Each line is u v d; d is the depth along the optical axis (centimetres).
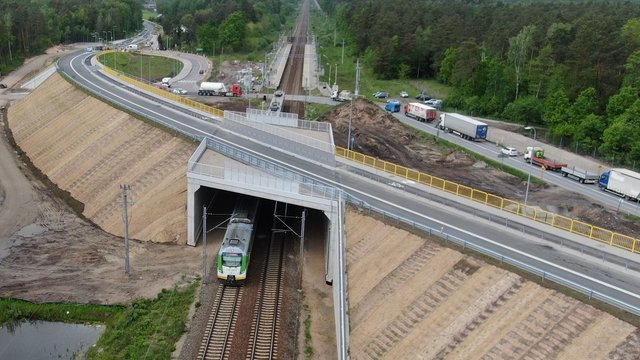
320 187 5938
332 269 5856
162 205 7206
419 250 4944
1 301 5497
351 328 4722
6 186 8650
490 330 4050
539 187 8650
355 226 5616
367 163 7619
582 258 4984
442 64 16675
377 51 17888
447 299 4422
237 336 4931
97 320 5353
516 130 11894
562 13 18375
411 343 4281
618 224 7169
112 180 8162
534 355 3775
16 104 13538
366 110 11681
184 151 7919
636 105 9981
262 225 7250
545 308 4000
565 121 11119
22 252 6594
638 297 4284
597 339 3697
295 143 7988
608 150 9844
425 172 8950
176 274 6066
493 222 5741
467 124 11025
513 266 4422
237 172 6325
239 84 15350
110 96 11138
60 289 5762
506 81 13700
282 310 5362
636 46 12812
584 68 12169
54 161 9550
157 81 16500
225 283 5734
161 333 5022
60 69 14575
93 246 6775
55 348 4944
